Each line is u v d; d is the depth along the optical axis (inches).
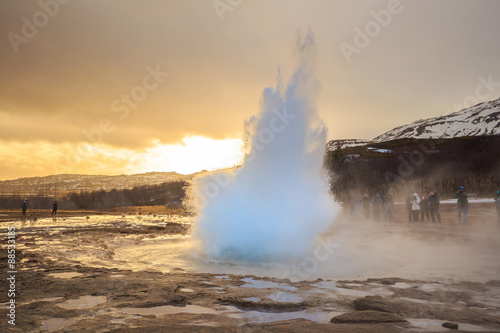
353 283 240.4
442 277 260.7
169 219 1320.1
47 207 3555.6
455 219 909.8
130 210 2480.3
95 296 192.4
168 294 193.6
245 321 152.1
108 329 138.4
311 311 171.0
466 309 169.6
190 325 144.4
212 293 201.6
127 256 394.3
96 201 4124.0
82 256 387.2
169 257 387.2
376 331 136.1
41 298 187.8
